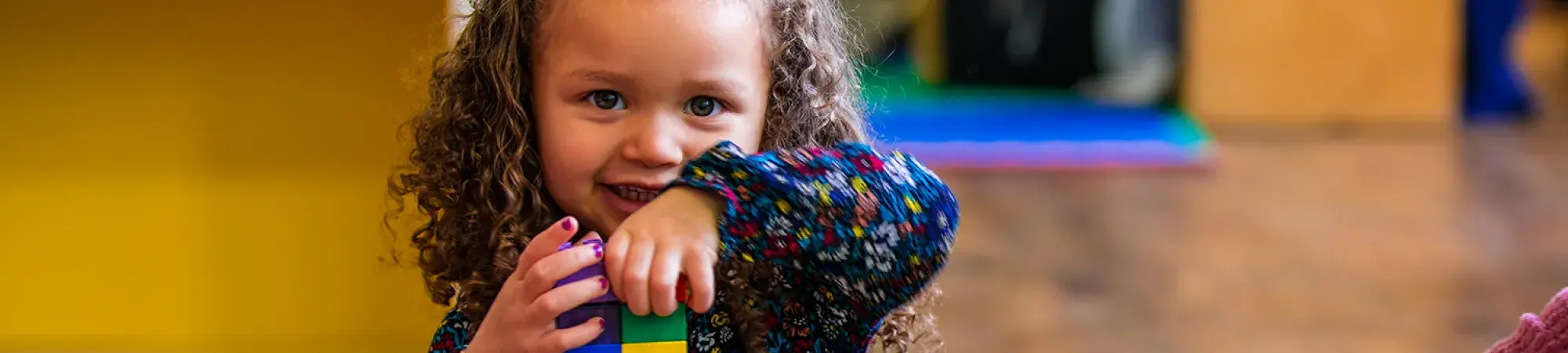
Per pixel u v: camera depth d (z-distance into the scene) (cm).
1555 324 82
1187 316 246
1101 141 440
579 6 69
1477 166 405
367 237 198
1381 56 489
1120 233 318
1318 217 334
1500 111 502
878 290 71
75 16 193
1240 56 492
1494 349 86
